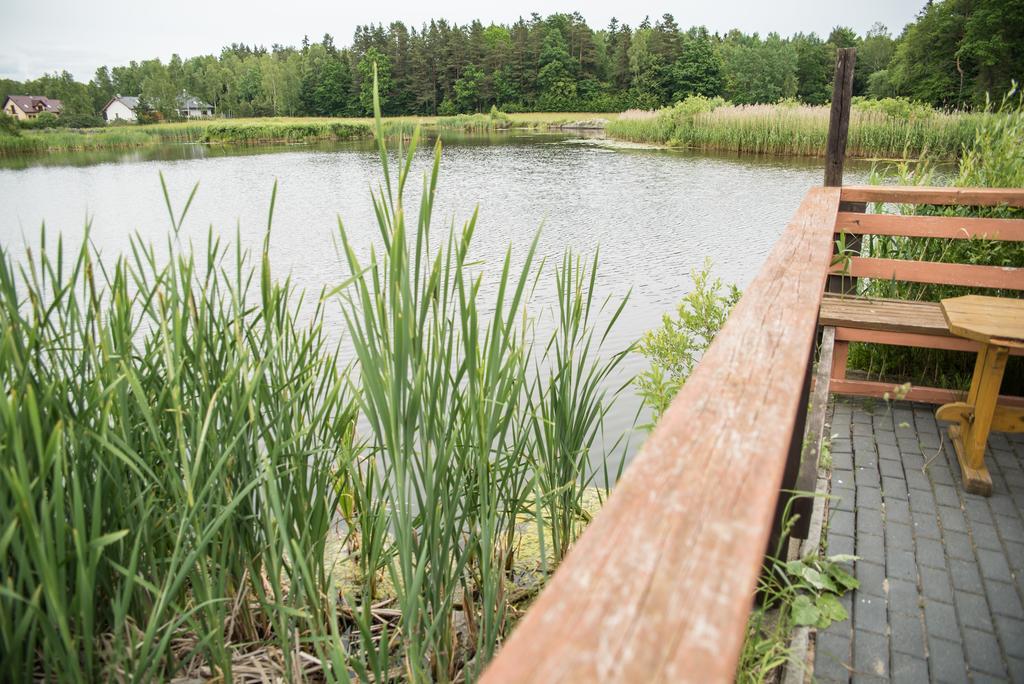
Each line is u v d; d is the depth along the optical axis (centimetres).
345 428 228
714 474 72
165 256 1330
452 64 8488
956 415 292
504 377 214
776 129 3216
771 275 179
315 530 205
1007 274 359
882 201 387
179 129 6188
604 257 1212
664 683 42
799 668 180
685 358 382
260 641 211
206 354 192
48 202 2150
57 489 136
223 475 177
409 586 174
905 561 226
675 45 7844
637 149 3628
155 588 158
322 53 9338
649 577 54
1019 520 250
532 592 269
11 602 142
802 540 216
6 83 11988
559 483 258
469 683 198
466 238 177
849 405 358
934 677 178
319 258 1281
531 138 5034
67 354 180
